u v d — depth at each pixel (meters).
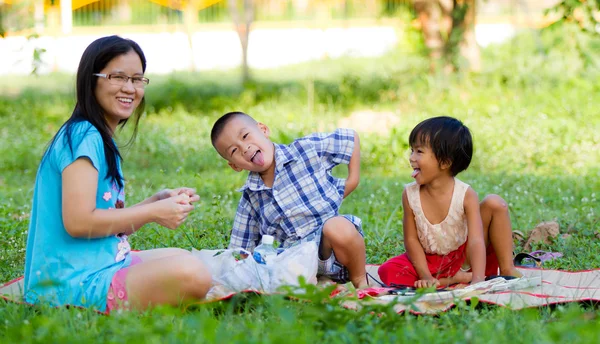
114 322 3.40
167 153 11.12
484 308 3.94
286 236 4.86
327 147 4.95
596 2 10.57
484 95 14.09
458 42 15.16
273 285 4.17
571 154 10.47
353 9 23.88
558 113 12.59
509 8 22.84
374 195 8.14
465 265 5.02
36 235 4.02
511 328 3.47
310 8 24.25
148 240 5.84
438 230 4.79
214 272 4.23
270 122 12.95
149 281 3.88
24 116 14.40
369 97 15.06
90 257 4.00
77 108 4.12
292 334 3.22
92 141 3.95
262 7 24.97
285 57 22.89
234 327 3.47
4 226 6.23
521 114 12.53
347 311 3.42
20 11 10.18
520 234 6.17
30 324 3.41
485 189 8.30
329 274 4.80
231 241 4.99
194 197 4.18
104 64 4.08
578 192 8.09
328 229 4.56
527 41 17.56
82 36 22.16
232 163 4.78
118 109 4.13
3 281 4.98
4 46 20.34
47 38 20.81
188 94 15.93
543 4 22.75
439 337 3.31
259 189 4.83
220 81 18.38
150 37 22.55
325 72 19.14
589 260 5.40
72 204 3.87
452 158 4.61
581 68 14.96
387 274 4.87
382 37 22.39
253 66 22.38
